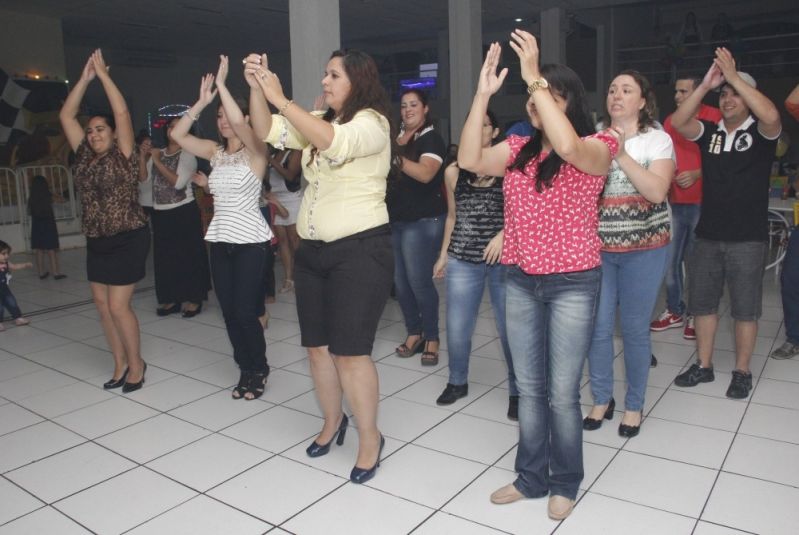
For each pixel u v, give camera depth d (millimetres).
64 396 3705
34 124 11055
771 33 13383
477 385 3738
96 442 3117
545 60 12000
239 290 3445
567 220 2195
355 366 2635
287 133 2621
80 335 4953
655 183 2586
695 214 4469
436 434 3121
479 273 3320
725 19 13797
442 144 3719
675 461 2805
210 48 16375
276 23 12727
